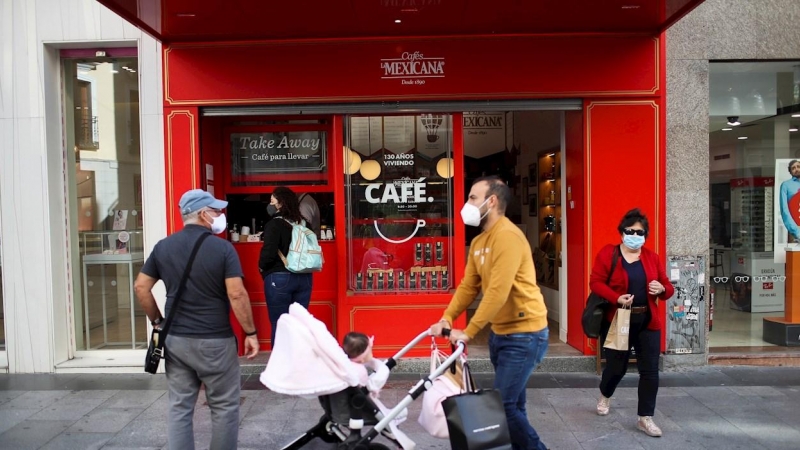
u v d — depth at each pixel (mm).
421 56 5523
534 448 3285
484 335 6488
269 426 4367
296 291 5098
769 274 6324
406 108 5594
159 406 4820
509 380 3215
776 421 4402
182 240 3297
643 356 4145
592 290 4223
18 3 5605
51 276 5711
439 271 5844
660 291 4027
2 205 5680
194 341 3213
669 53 5605
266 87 5527
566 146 6066
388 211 5836
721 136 6148
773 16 5652
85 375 5684
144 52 5625
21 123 5633
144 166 5684
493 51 5516
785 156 6215
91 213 6055
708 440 4074
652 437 4125
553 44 5504
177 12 4719
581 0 4594
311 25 5148
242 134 6148
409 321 5691
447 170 5789
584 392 5074
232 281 3258
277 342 3373
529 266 3260
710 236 6215
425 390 3133
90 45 5746
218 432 3312
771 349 6035
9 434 4254
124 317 6082
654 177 5562
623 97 5535
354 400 3312
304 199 6152
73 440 4145
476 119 8406
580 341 5805
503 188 3285
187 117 5543
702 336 5688
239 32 5293
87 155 6031
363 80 5531
